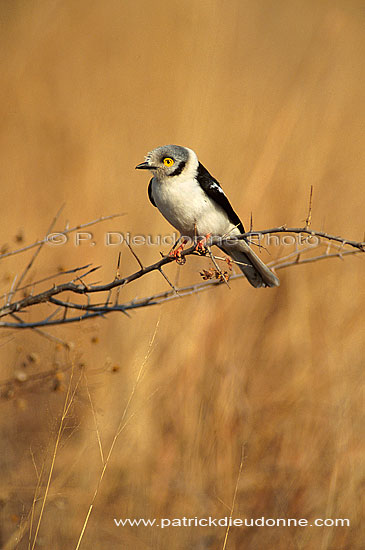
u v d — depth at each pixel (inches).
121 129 676.7
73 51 775.7
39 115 701.9
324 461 380.2
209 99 680.4
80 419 375.6
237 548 344.2
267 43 808.9
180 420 402.9
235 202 566.6
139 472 374.0
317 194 593.9
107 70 754.2
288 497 366.0
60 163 650.2
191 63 733.9
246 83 725.9
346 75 755.4
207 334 458.3
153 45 766.5
